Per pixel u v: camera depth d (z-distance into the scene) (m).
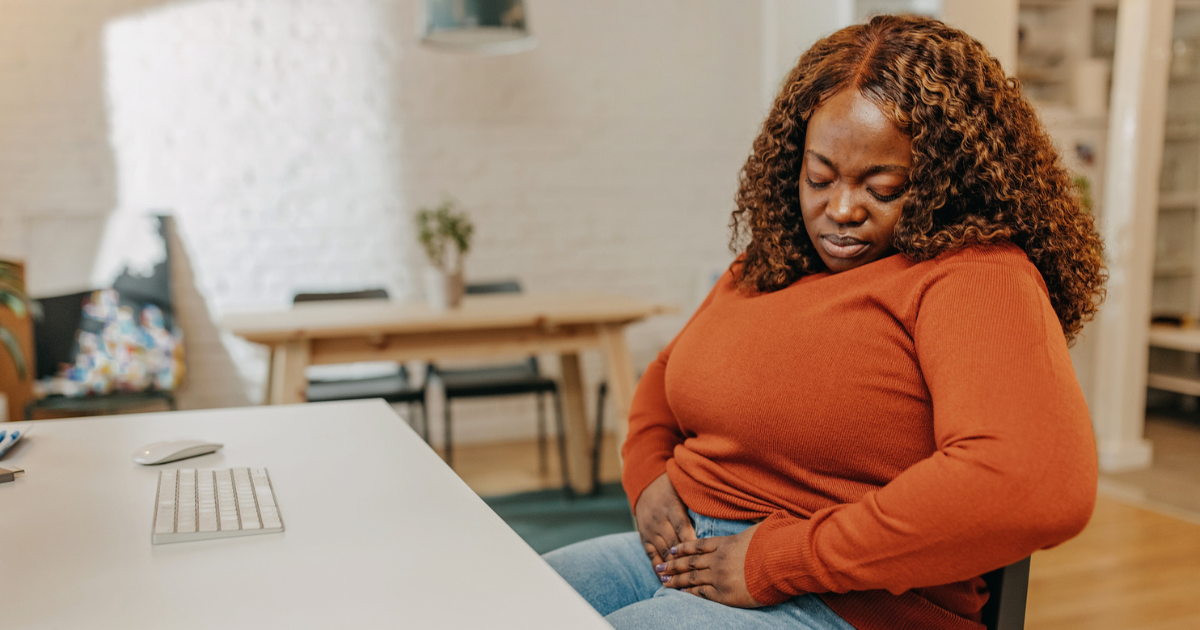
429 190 3.86
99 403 3.06
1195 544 2.56
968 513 0.70
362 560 0.73
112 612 0.63
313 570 0.71
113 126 3.53
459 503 0.89
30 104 3.46
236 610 0.63
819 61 0.95
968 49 0.87
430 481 0.97
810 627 0.84
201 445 1.09
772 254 1.01
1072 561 2.43
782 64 4.09
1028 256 0.87
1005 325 0.76
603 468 3.56
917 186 0.86
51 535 0.79
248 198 3.67
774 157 1.00
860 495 0.86
